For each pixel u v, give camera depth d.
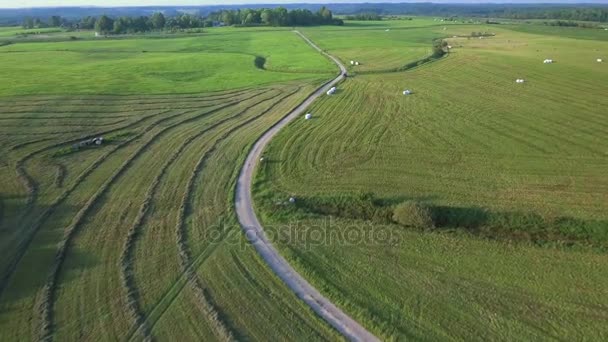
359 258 26.52
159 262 26.50
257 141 45.50
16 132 48.19
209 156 42.16
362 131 47.16
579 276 24.19
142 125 51.03
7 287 24.52
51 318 22.25
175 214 31.92
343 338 20.67
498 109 53.34
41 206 33.03
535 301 22.44
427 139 44.31
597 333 20.30
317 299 23.30
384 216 31.44
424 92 62.19
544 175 35.91
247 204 33.44
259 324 21.64
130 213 32.06
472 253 26.62
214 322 21.77
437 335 20.53
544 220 29.83
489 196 33.00
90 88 66.94
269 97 62.28
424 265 25.64
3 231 29.88
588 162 38.00
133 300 23.36
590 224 29.11
